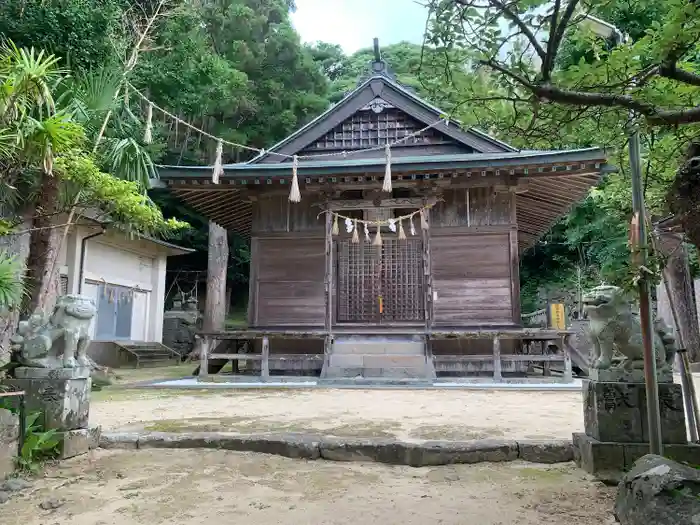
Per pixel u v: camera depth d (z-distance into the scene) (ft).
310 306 42.88
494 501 11.35
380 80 46.21
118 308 63.46
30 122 16.76
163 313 76.07
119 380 41.09
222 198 45.70
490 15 9.93
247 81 76.23
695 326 56.65
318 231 43.62
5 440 12.60
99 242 57.67
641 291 11.57
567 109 11.18
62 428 14.49
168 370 55.16
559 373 45.55
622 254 63.93
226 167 39.50
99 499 11.43
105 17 34.86
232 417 21.40
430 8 10.30
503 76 10.80
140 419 20.88
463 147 45.19
